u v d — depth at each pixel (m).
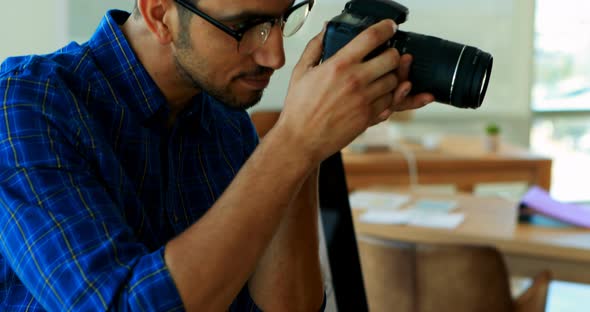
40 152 0.71
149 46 0.85
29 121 0.73
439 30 4.09
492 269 1.70
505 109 4.26
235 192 0.71
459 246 1.69
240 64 0.80
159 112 0.88
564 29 4.43
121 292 0.66
